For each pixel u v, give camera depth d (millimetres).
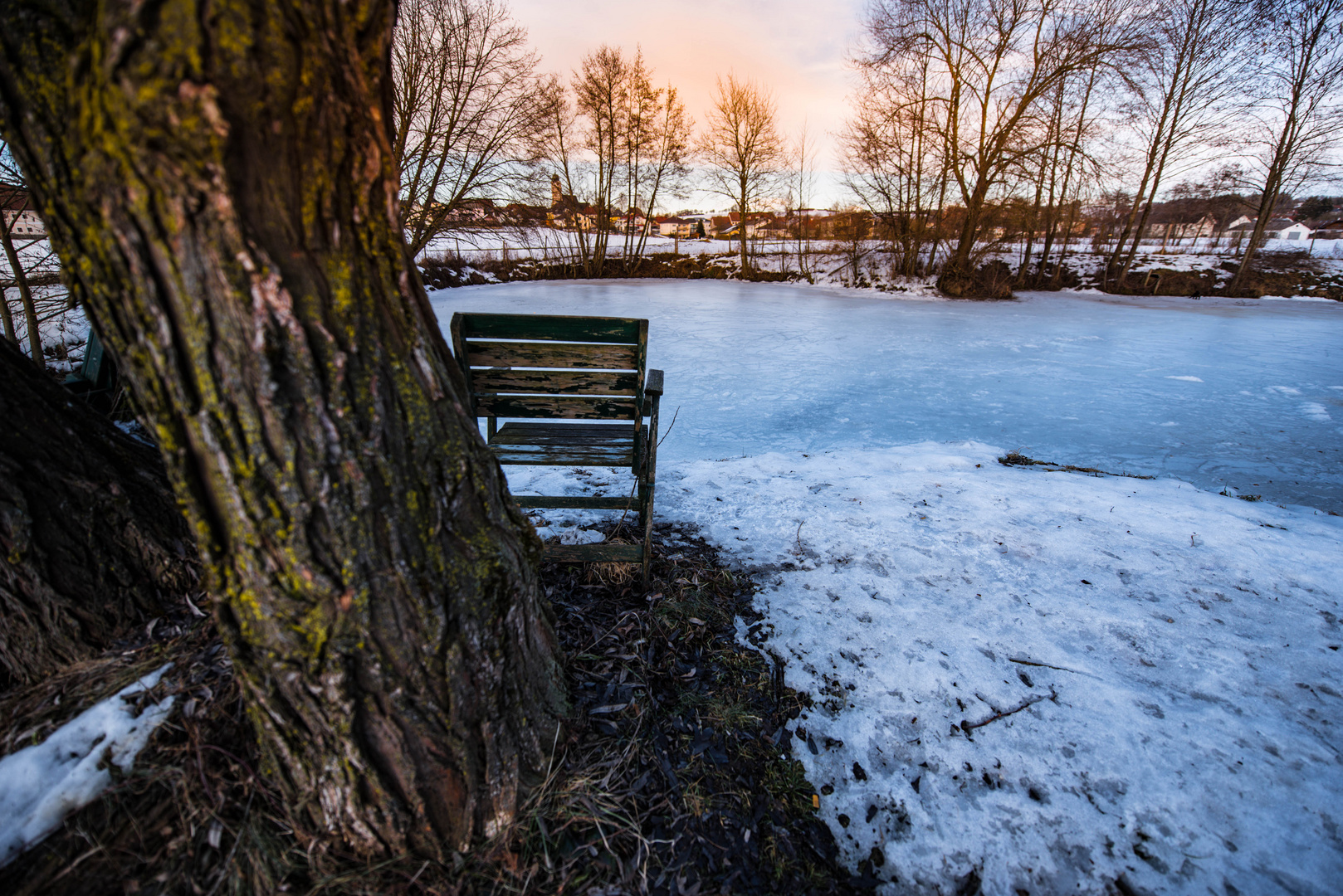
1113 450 5613
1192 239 35219
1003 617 2373
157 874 1173
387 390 1063
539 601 1647
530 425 2584
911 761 1727
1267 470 5016
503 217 16953
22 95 816
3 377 1518
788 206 28453
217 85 748
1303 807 1567
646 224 28641
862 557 2838
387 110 1013
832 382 8680
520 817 1406
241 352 900
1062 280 22469
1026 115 18500
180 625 1660
